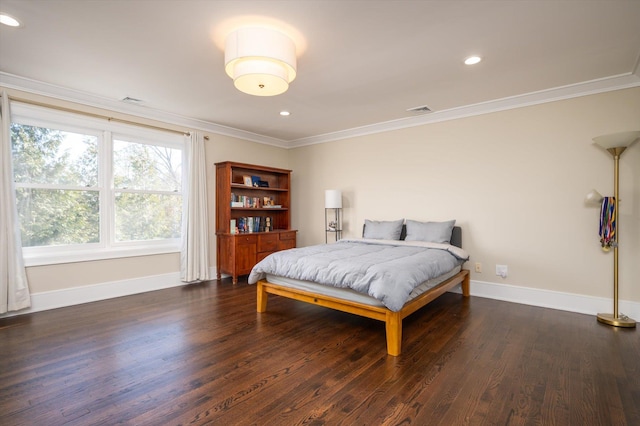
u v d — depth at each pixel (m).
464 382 1.94
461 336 2.64
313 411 1.66
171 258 4.36
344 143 5.20
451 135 4.10
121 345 2.46
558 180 3.39
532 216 3.54
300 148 5.82
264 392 1.83
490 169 3.81
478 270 3.90
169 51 2.55
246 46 2.15
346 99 3.64
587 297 3.24
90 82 3.19
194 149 4.47
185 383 1.93
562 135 3.37
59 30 2.25
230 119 4.47
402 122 4.47
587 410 1.66
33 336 2.62
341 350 2.39
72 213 3.58
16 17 2.08
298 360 2.23
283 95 3.51
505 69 2.85
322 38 2.33
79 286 3.54
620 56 2.61
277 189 5.46
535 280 3.53
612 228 2.94
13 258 3.07
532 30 2.23
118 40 2.38
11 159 3.08
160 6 1.96
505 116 3.70
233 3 1.93
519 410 1.66
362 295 2.58
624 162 3.06
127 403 1.72
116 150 3.93
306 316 3.16
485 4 1.94
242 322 2.98
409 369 2.10
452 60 2.68
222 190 4.75
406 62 2.71
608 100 3.13
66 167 3.53
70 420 1.58
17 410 1.66
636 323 2.93
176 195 4.52
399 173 4.57
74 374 2.02
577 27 2.19
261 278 3.33
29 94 3.20
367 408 1.68
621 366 2.12
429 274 2.78
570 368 2.10
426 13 2.03
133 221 4.08
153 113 4.09
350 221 5.13
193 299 3.73
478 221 3.90
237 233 4.62
